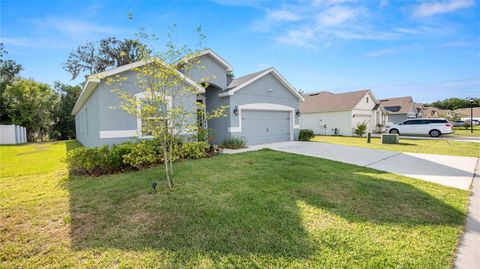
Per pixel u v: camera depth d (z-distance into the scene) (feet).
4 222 11.20
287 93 48.93
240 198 13.94
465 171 21.38
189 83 27.84
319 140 54.39
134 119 28.63
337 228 10.31
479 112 160.45
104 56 82.79
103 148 21.01
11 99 77.25
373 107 82.33
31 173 21.74
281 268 7.73
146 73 15.74
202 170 20.99
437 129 62.28
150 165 23.30
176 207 12.64
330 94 87.66
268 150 34.01
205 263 8.00
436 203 13.32
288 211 12.10
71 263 8.10
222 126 40.88
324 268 7.70
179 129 17.67
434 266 7.79
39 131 85.61
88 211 12.34
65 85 94.63
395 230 10.16
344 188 15.87
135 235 9.84
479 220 11.16
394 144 44.50
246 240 9.37
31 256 8.56
